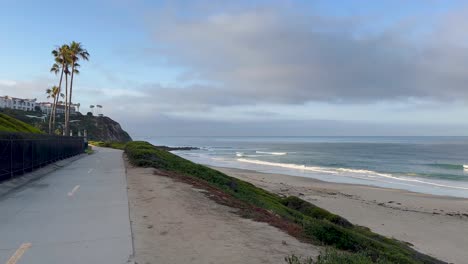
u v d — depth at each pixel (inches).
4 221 347.9
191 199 467.5
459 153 3961.6
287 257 252.4
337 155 3762.3
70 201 450.9
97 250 260.5
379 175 2044.8
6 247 267.7
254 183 1539.1
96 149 2315.5
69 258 243.9
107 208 406.6
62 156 1181.1
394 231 872.9
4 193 515.5
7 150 609.3
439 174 2098.9
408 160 3129.9
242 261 242.1
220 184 846.5
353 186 1573.6
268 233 322.0
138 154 1036.5
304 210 823.1
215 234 307.0
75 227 324.2
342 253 258.7
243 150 4992.6
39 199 466.9
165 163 968.9
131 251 258.2
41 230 314.7
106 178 689.6
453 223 951.6
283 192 1337.4
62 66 2415.1
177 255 251.6
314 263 230.7
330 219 767.1
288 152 4382.4
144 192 515.5
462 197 1352.1
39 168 826.8
